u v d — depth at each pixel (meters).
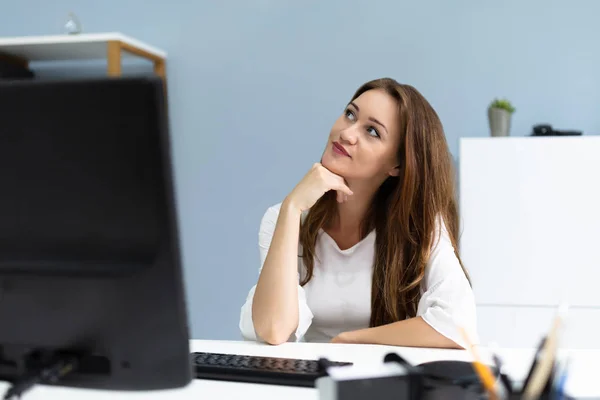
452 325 1.24
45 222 0.69
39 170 0.67
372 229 1.60
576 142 2.15
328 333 1.60
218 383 0.96
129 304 0.70
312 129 2.70
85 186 0.67
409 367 0.77
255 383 0.96
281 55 2.71
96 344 0.72
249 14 2.72
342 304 1.57
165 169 0.65
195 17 2.76
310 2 2.67
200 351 1.20
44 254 0.70
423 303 1.41
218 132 2.78
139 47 2.53
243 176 2.77
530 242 2.18
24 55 2.66
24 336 0.73
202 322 2.83
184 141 2.80
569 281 2.16
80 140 0.65
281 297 1.29
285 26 2.70
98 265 0.69
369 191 1.58
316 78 2.69
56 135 0.66
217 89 2.77
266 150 2.75
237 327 2.80
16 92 0.65
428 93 2.60
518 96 2.54
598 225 2.14
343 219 1.61
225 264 2.80
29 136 0.66
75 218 0.68
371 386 0.74
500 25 2.54
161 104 0.64
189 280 2.83
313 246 1.59
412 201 1.51
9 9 2.90
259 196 2.76
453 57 2.58
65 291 0.71
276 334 1.27
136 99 0.63
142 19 2.80
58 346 0.73
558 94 2.52
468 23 2.56
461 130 2.59
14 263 0.71
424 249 1.49
